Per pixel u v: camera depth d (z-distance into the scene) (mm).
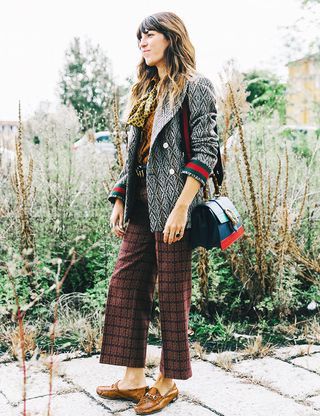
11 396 2805
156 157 2598
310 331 3785
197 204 2648
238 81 4289
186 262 2639
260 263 4000
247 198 4398
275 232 4223
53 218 4500
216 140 2596
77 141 5352
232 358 3354
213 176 2750
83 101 21062
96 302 3953
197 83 2574
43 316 3939
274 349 3498
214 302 4164
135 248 2750
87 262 4516
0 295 3840
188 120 2598
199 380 3035
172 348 2639
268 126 5504
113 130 4555
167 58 2615
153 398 2662
